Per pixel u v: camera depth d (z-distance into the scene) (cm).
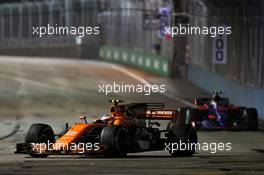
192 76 19112
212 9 16912
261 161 6312
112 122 6444
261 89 12412
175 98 15725
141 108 6731
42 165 5769
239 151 7550
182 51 19962
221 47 14738
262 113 12281
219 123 10206
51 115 12450
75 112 12975
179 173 5234
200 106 10544
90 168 5525
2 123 11119
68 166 5678
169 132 6756
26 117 12100
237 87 14262
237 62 14712
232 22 15100
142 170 5400
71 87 17775
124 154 6291
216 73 16538
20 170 5388
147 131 6688
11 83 18488
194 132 6844
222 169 5572
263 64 12662
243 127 10231
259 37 12975
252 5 13438
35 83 18600
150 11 19762
